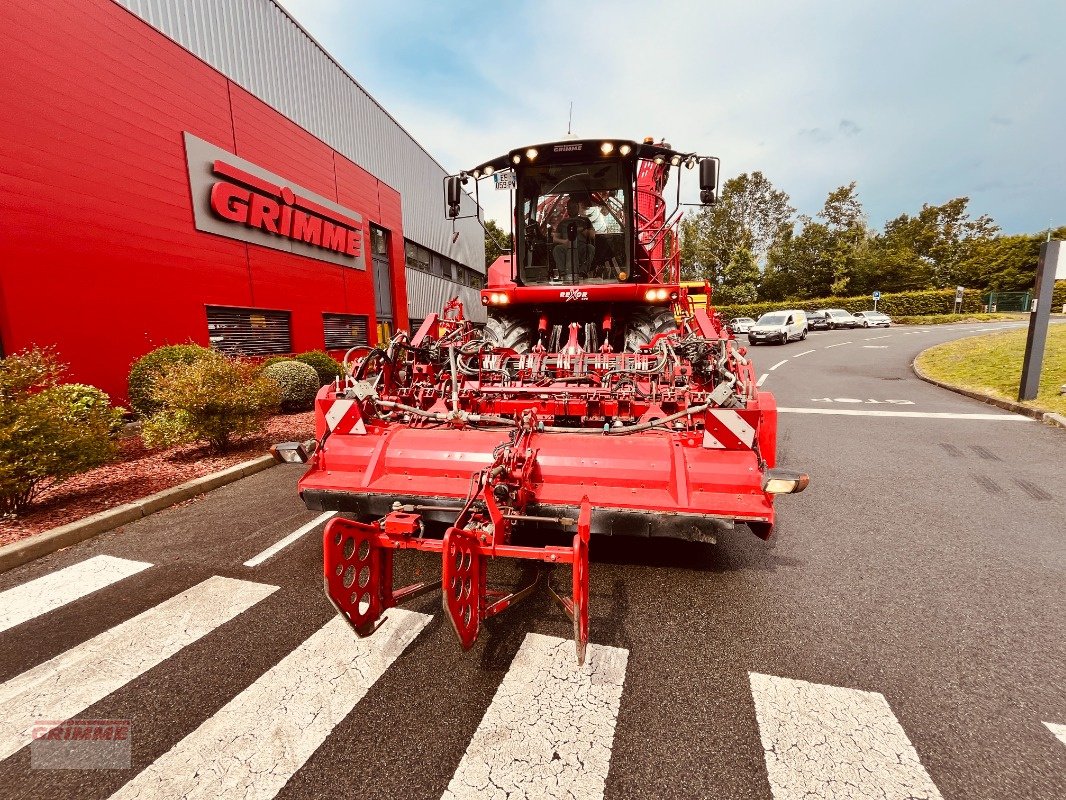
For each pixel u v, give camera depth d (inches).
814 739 82.7
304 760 80.2
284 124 464.1
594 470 126.0
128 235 319.3
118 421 241.6
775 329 932.6
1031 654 104.1
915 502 191.8
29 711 91.9
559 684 96.7
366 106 622.2
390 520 101.9
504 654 106.1
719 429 123.3
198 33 372.5
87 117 294.4
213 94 383.9
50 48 275.3
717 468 121.3
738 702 91.3
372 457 138.8
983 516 177.8
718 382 147.9
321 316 521.0
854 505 189.3
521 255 260.5
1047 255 337.7
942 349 652.7
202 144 372.5
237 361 278.7
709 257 1886.1
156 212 338.0
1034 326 346.9
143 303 330.0
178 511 193.3
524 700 92.5
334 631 115.7
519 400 168.6
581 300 246.2
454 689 95.9
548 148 234.2
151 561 152.0
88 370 297.7
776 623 115.6
